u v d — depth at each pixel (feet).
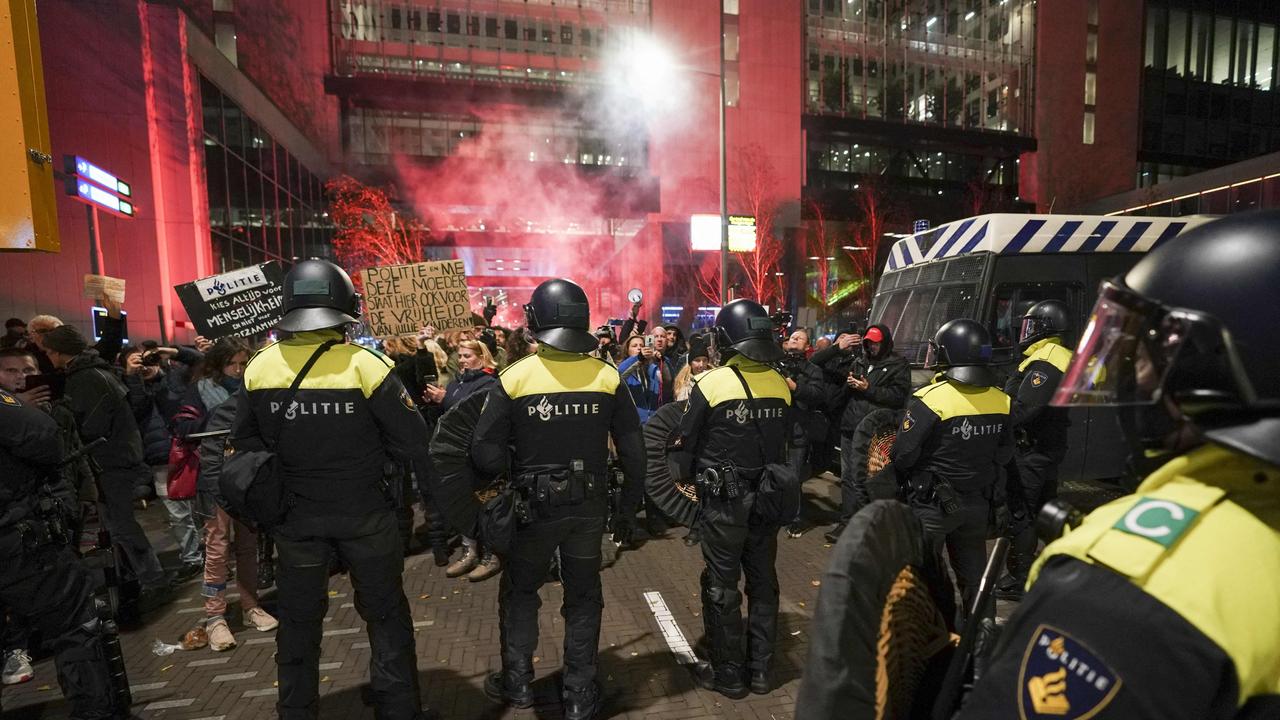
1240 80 140.15
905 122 135.03
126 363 19.16
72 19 42.06
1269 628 1.67
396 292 20.66
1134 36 136.87
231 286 16.97
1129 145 139.85
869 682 2.21
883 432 15.30
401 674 8.59
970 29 141.08
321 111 109.40
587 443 9.02
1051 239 18.71
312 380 7.88
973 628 2.69
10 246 9.36
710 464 9.80
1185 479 2.03
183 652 11.51
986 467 9.72
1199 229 2.24
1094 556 1.93
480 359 16.01
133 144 43.65
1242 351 1.84
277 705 8.22
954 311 19.11
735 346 9.81
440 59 124.98
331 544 8.34
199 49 48.52
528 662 9.64
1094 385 2.32
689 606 13.20
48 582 8.26
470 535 9.46
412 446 8.43
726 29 120.37
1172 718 1.59
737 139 121.19
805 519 19.29
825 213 127.44
